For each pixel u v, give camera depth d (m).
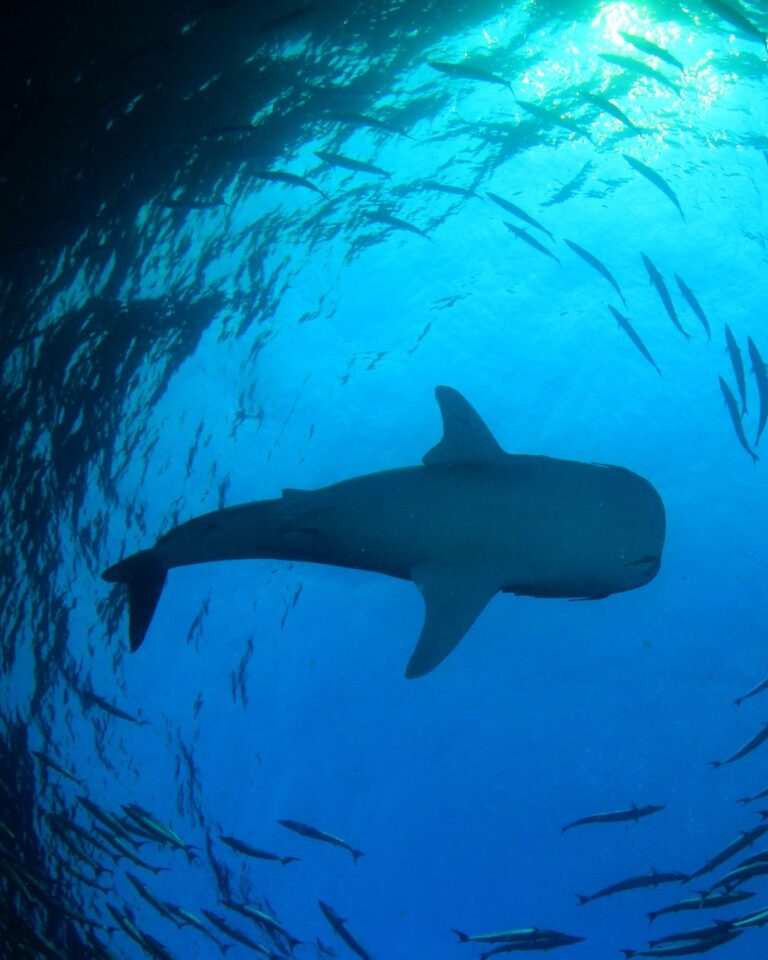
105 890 6.93
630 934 6.32
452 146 8.50
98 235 8.20
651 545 4.02
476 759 6.73
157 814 6.98
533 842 6.55
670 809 6.40
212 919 5.77
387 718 6.89
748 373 7.38
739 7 8.05
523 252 8.18
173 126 8.22
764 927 6.17
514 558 4.13
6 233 8.02
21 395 7.94
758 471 7.02
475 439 4.24
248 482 7.64
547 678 6.77
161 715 7.16
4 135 7.99
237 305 8.27
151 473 7.74
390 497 4.33
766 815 5.03
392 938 6.53
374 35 8.30
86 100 8.08
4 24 7.80
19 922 6.59
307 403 7.88
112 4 7.94
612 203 8.19
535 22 8.45
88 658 7.36
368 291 8.26
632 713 6.59
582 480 4.08
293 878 6.74
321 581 7.23
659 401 7.41
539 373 7.71
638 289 7.87
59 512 7.69
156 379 7.99
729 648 6.57
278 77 8.24
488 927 6.45
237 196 8.45
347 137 8.47
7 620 7.52
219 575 7.34
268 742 6.98
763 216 7.93
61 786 7.16
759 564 6.72
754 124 8.08
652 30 8.30
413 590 7.09
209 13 7.91
